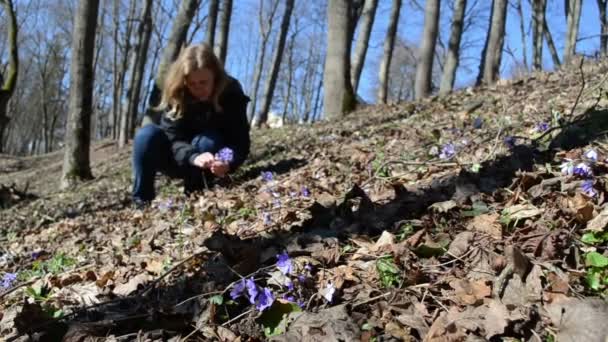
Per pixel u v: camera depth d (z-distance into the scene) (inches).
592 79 223.1
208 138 177.9
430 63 556.4
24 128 2468.0
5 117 433.4
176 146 176.4
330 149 226.2
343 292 75.9
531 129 143.0
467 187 101.7
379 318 68.6
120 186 329.4
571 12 728.3
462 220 91.5
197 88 170.6
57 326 78.1
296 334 65.8
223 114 181.5
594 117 122.0
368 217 99.7
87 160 386.9
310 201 128.9
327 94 421.1
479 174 109.9
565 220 81.7
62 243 160.4
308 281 78.3
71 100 381.4
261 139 377.4
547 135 127.6
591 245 73.9
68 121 384.2
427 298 71.9
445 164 127.9
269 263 89.4
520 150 114.0
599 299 61.1
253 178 196.1
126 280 103.7
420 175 126.3
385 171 136.7
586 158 96.8
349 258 86.7
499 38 550.6
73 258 132.5
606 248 72.8
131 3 1123.9
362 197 107.8
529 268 69.9
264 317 72.7
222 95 179.5
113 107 1273.4
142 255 118.4
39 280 113.2
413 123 241.0
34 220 250.5
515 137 118.6
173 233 131.1
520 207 88.7
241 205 141.3
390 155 165.6
